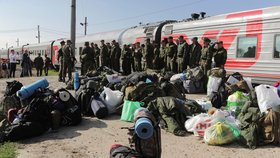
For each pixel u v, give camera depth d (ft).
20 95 28.22
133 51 59.26
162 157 20.68
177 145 22.81
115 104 31.40
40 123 25.59
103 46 62.18
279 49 40.65
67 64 55.11
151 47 54.24
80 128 27.30
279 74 40.70
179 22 58.23
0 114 29.94
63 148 22.61
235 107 28.27
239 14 46.21
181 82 42.32
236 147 22.40
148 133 12.35
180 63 47.21
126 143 23.48
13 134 23.91
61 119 27.37
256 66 43.39
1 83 58.59
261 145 22.68
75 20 64.18
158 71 46.44
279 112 23.75
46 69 91.61
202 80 43.27
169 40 49.03
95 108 30.17
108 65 62.54
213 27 49.52
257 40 43.16
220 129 22.76
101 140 24.26
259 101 24.90
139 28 69.51
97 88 32.83
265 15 42.32
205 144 23.03
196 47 45.96
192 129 24.93
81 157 20.98
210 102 32.37
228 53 47.21
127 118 29.32
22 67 86.43
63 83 53.67
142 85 31.19
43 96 28.35
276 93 25.12
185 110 26.96
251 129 22.94
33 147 22.81
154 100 27.71
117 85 36.96
